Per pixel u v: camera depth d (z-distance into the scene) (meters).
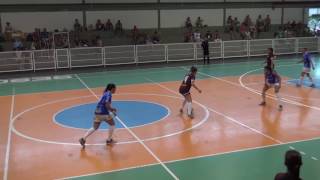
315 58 26.89
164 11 29.81
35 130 11.70
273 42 28.72
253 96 15.67
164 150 9.79
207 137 10.74
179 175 8.25
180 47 26.59
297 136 10.67
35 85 19.09
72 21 27.53
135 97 15.88
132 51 25.50
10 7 25.81
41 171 8.67
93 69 23.98
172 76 20.86
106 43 27.38
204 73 21.50
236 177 8.10
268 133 10.98
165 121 12.36
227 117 12.70
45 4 26.62
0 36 25.11
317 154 9.28
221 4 31.08
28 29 26.58
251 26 31.27
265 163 8.83
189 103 12.83
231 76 20.39
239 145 10.04
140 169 8.63
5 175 8.50
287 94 15.87
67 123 12.37
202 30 30.42
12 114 13.61
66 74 22.28
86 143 10.44
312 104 14.18
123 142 10.45
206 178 8.08
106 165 8.91
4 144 10.51
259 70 22.23
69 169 8.73
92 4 27.73
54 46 25.41
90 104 14.87
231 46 27.73
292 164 4.52
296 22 34.06
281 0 32.72
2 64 22.83
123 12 28.72
